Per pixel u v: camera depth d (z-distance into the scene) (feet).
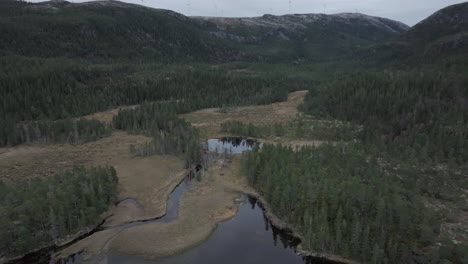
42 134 355.36
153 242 178.29
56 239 174.70
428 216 169.68
